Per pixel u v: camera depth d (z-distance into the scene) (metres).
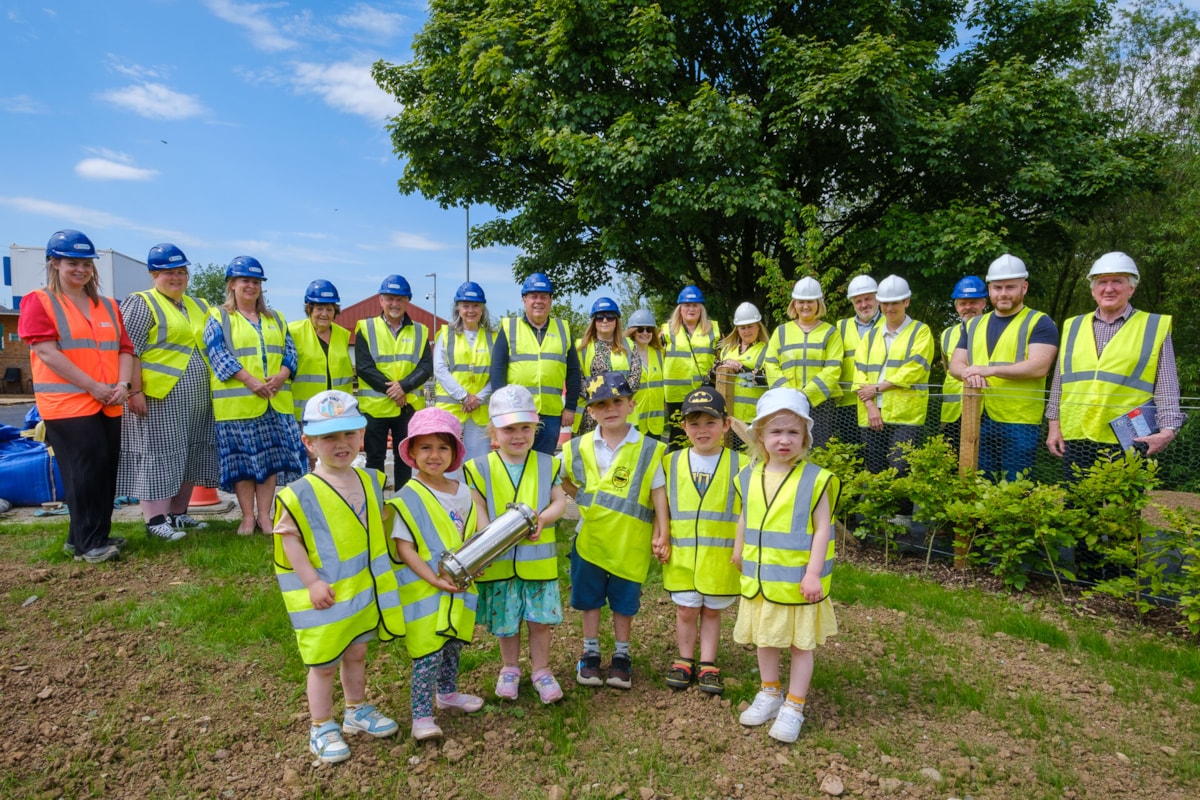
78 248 5.23
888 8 15.72
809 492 3.33
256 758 3.17
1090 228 21.09
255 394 6.07
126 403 5.85
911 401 6.27
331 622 3.05
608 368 6.94
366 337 6.65
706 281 18.11
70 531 5.59
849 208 21.47
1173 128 21.91
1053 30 16.75
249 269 6.03
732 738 3.34
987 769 3.11
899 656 4.18
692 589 3.72
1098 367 5.21
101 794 2.92
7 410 22.22
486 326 6.56
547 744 3.26
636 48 13.77
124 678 3.84
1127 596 4.95
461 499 3.52
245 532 6.24
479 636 4.41
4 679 3.77
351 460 3.19
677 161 13.90
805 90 13.68
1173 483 6.03
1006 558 5.24
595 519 3.76
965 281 6.81
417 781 3.01
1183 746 3.32
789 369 6.88
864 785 3.01
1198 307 17.94
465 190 17.39
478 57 15.19
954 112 14.22
